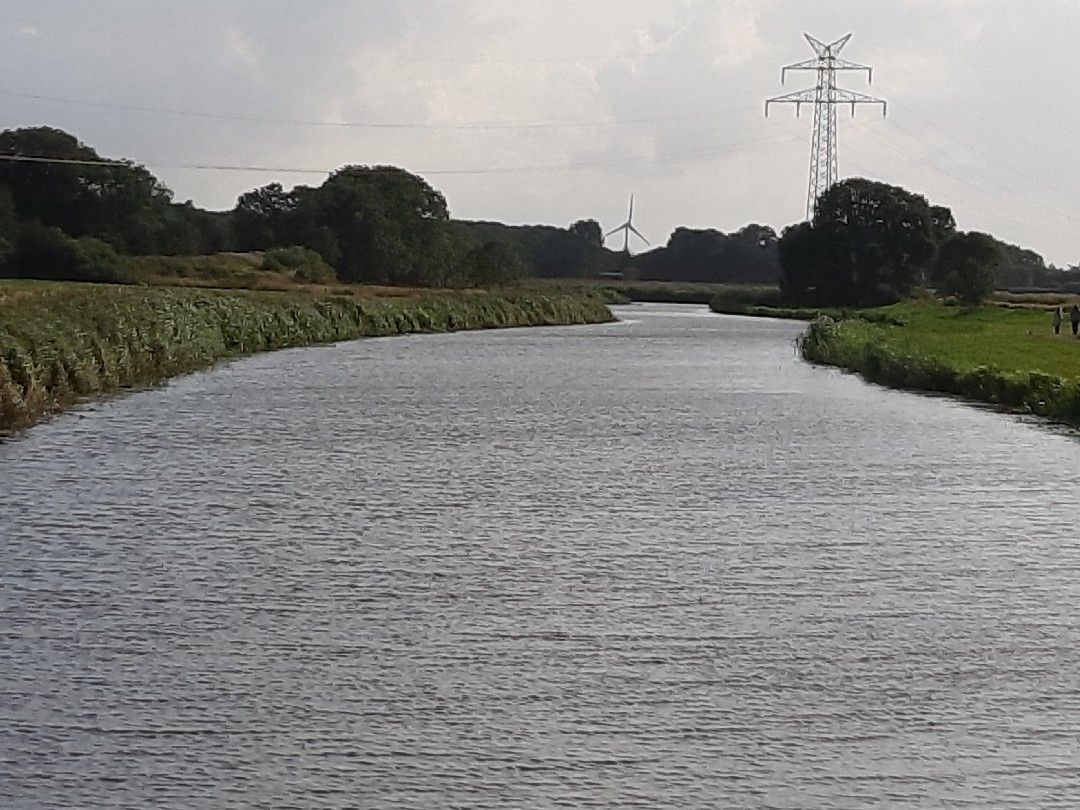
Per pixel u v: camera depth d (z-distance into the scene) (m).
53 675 15.59
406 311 123.25
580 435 40.22
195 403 49.34
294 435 39.34
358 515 25.92
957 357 65.06
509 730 13.93
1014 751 13.51
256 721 14.12
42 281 126.81
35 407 44.28
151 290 91.62
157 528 24.41
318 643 16.98
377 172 196.88
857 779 12.77
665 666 16.16
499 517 25.86
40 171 165.75
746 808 12.11
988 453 36.75
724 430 42.16
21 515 25.61
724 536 24.20
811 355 82.69
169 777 12.64
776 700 14.95
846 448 37.62
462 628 17.75
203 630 17.53
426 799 12.20
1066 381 48.94
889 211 193.75
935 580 20.83
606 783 12.62
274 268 162.88
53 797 12.18
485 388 58.44
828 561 22.12
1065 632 17.84
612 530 24.64
